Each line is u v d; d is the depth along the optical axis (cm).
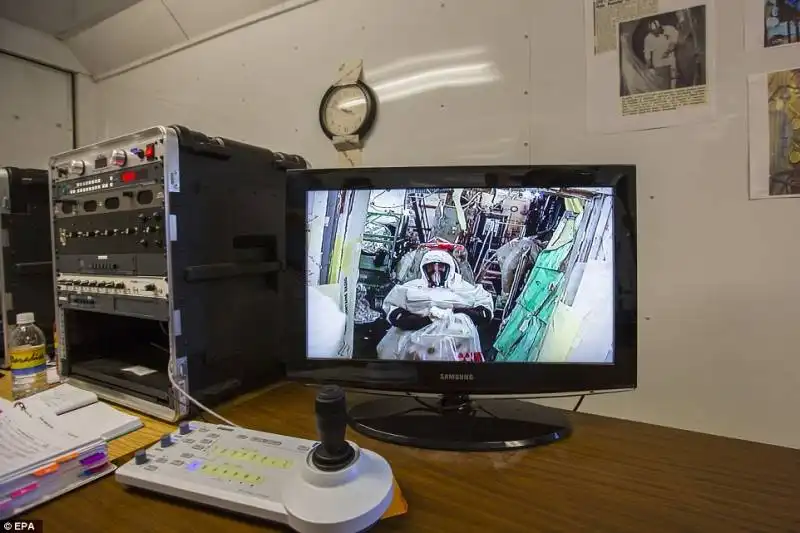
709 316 80
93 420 71
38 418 68
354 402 83
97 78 183
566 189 69
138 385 80
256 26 134
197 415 77
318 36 122
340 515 44
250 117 137
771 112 75
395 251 72
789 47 74
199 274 77
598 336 68
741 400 78
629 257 68
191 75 152
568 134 91
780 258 75
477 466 60
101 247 84
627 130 85
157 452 59
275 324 95
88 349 95
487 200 70
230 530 47
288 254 74
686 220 81
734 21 77
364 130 113
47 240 115
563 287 69
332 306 74
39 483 52
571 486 55
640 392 86
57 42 173
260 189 91
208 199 80
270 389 93
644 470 59
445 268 71
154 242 75
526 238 70
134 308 79
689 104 80
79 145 181
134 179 77
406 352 71
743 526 47
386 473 50
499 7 97
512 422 72
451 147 103
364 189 73
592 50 88
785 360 75
